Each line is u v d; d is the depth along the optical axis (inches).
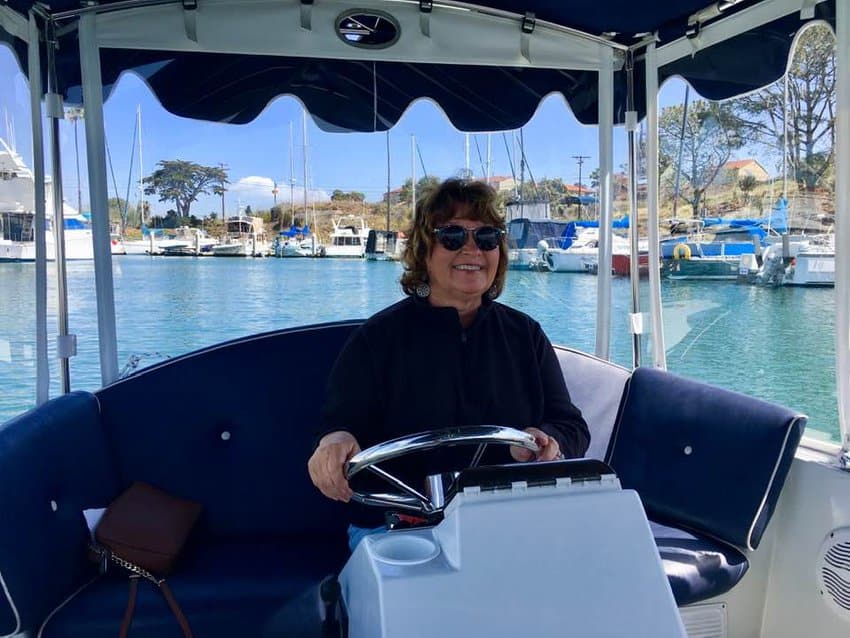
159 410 84.5
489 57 97.3
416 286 64.9
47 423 70.1
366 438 63.4
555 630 33.1
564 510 35.7
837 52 71.7
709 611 75.4
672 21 94.1
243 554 77.7
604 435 93.3
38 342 81.7
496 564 34.0
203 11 89.6
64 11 84.4
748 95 87.0
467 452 60.1
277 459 86.0
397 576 33.4
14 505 59.8
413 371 62.0
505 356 64.1
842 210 71.8
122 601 65.5
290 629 65.3
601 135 104.5
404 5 93.6
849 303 71.7
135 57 93.0
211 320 102.7
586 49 101.2
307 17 91.7
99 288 90.5
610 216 106.3
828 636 70.2
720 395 82.6
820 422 79.0
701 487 78.9
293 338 90.7
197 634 64.8
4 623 57.2
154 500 77.0
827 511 70.6
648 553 35.5
